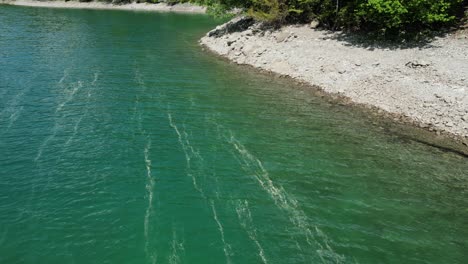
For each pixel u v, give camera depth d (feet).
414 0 81.92
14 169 43.09
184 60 100.58
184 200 39.17
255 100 69.97
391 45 86.12
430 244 34.55
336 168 46.93
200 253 32.14
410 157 50.42
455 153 51.67
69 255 31.35
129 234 33.99
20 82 73.15
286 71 87.40
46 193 39.09
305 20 114.01
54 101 64.08
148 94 70.54
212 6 129.39
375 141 54.65
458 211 39.50
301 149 51.44
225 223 36.01
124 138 51.96
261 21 120.78
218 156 48.42
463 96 61.41
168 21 193.77
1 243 32.30
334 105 68.49
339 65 81.35
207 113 62.59
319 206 39.27
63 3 266.57
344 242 34.27
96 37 131.85
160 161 46.42
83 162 45.29
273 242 33.83
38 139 50.31
